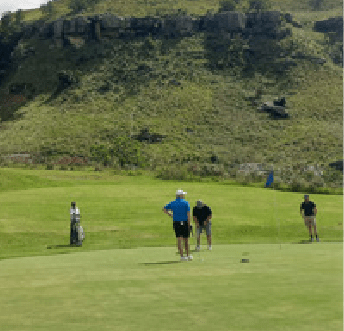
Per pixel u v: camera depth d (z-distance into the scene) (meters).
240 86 121.94
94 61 134.00
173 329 5.96
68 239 25.27
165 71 126.38
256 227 28.06
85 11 155.38
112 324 6.31
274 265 11.16
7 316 6.94
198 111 112.06
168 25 140.50
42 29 145.12
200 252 16.16
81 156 92.75
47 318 6.76
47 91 126.25
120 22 141.12
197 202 17.62
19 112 119.56
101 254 16.34
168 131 103.88
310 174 67.44
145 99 116.94
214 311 6.78
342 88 120.62
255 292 7.95
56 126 107.31
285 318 6.25
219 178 64.38
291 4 172.75
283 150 95.81
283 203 38.22
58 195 40.19
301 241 22.64
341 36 142.62
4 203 36.06
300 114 110.50
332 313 6.46
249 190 46.25
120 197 39.22
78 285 9.34
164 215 32.03
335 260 11.86
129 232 26.70
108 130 104.31
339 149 93.94
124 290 8.62
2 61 145.38
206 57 131.50
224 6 146.25
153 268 11.61
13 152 95.12
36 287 9.29
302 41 136.38
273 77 125.06
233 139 101.88
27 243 24.12
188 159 91.88
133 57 133.12
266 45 134.12
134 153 88.88
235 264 11.65
